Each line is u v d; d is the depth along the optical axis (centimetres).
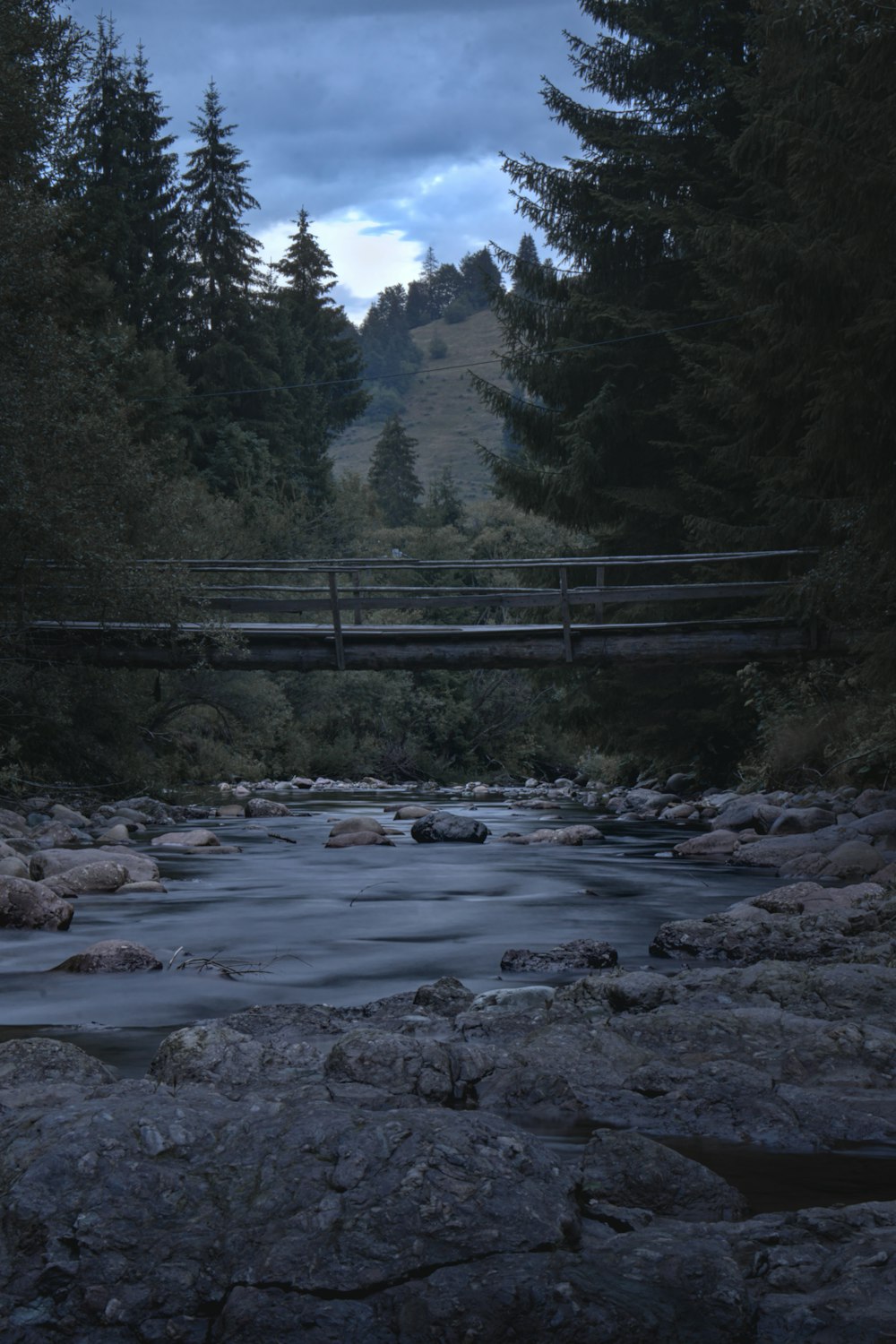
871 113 1041
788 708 2059
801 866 1167
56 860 1080
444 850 1437
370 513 5738
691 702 2392
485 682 4800
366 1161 264
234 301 5081
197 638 1864
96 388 1711
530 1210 256
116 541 1720
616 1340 227
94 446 1675
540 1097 412
